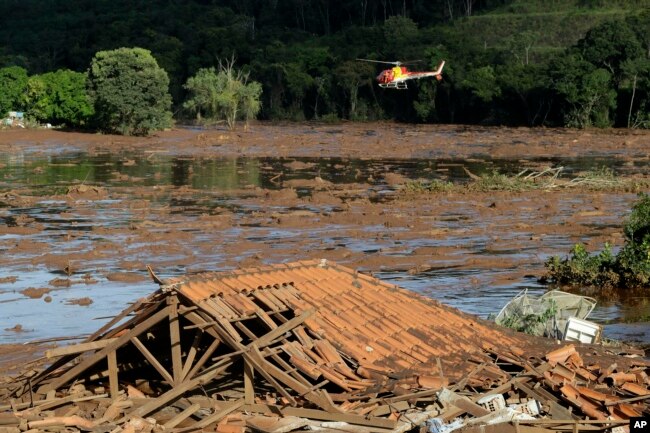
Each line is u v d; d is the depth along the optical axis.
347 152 102.75
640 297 34.75
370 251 44.09
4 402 20.75
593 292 35.66
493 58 176.50
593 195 63.88
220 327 19.34
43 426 18.39
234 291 21.06
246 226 51.34
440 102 170.25
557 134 130.88
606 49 147.12
